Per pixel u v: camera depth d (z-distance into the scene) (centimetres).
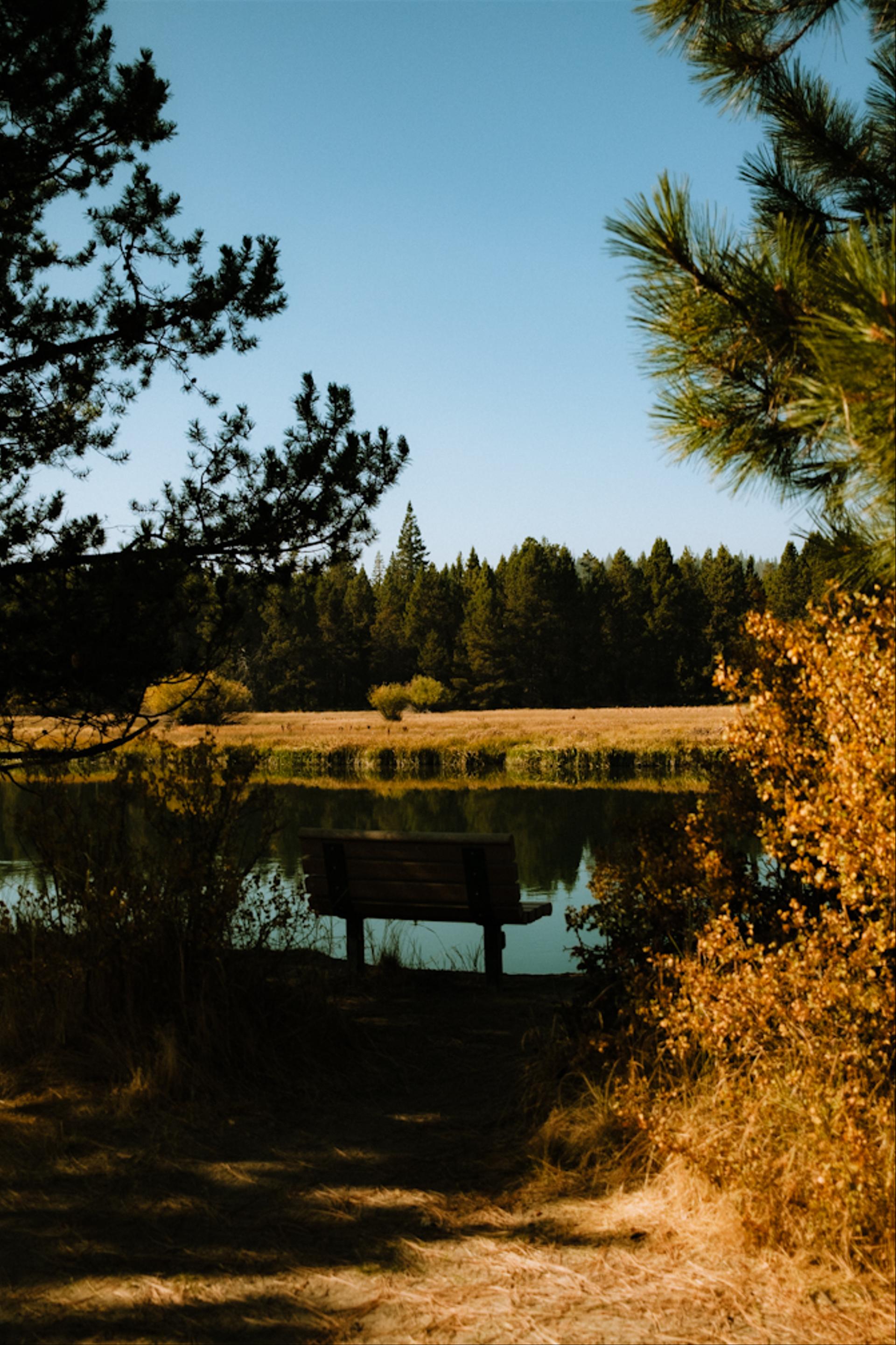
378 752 3931
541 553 9025
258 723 5584
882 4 438
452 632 9806
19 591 571
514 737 4219
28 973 482
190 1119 396
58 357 627
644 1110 346
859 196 422
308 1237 307
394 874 620
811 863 358
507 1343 249
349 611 9844
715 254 305
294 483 624
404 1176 350
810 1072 315
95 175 655
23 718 629
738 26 457
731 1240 290
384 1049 491
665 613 8856
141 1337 255
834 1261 276
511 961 797
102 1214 323
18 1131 380
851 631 341
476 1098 428
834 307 281
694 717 5097
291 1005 491
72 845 498
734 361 314
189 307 637
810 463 332
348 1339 253
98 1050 443
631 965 423
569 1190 332
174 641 589
